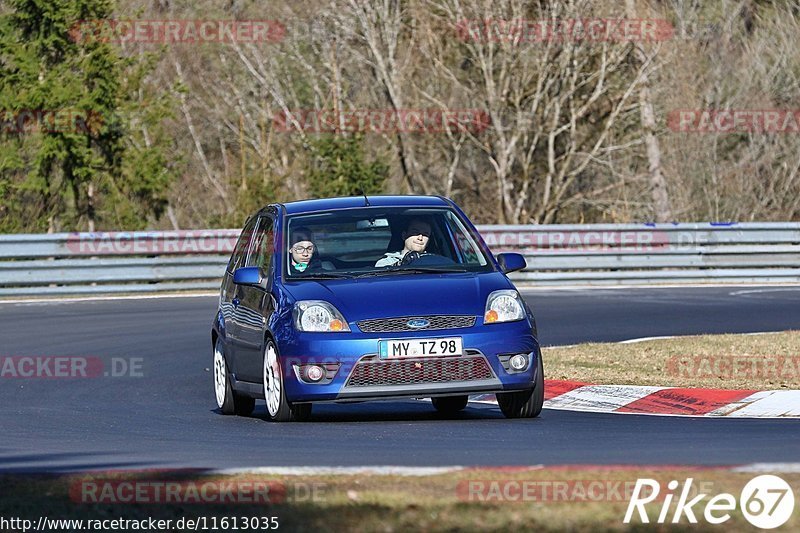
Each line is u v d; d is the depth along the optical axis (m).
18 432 28.08
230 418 30.30
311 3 110.25
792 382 33.69
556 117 100.50
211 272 68.19
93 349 46.28
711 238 72.44
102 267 66.25
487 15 96.06
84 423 29.72
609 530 15.79
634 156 111.69
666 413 30.78
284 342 26.92
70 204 92.12
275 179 98.19
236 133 118.06
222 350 31.77
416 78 107.38
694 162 110.38
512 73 100.44
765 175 114.56
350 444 24.05
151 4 115.06
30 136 89.88
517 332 26.95
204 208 123.44
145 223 92.00
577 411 31.22
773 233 73.00
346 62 112.62
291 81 116.38
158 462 22.17
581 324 52.41
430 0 101.69
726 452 22.20
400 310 26.72
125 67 91.38
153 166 91.19
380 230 29.64
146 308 59.47
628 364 38.19
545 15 98.62
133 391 36.88
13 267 65.00
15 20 87.88
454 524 16.05
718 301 61.00
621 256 71.12
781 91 117.44
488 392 26.72
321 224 29.80
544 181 110.44
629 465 20.50
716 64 113.31
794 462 20.55
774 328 50.09
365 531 15.77
